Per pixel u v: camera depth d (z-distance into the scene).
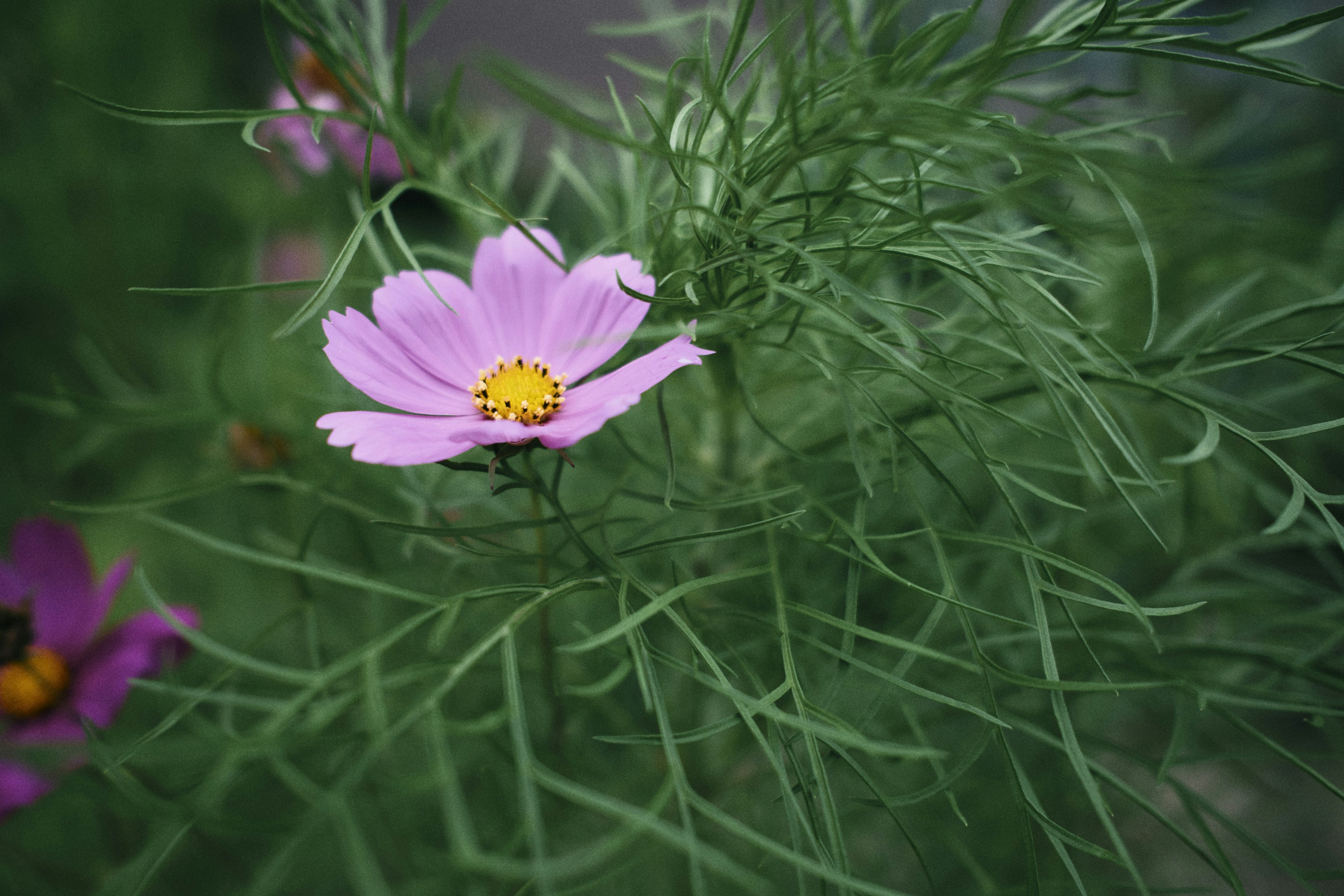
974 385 0.30
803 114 0.26
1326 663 0.29
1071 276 0.26
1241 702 0.28
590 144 0.34
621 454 0.34
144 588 0.23
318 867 0.33
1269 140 0.45
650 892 0.36
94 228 0.54
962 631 0.33
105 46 0.55
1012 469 0.35
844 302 0.28
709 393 0.31
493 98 0.41
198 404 0.35
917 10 0.31
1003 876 0.36
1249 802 0.43
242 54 0.64
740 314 0.26
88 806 0.32
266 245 0.56
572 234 0.43
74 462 0.42
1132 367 0.27
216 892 0.33
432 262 0.39
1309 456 0.38
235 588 0.41
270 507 0.38
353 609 0.36
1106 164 0.26
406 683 0.24
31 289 0.52
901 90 0.25
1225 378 0.38
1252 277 0.30
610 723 0.35
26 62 0.54
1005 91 0.26
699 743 0.34
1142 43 0.25
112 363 0.48
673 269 0.28
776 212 0.27
